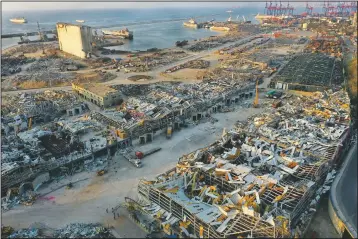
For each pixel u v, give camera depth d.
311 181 68.62
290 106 116.50
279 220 56.94
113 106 127.69
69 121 106.44
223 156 79.75
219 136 102.69
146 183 67.88
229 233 54.50
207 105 120.50
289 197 63.78
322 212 65.56
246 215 58.47
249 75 164.12
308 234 59.41
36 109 117.56
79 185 75.69
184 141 99.25
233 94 133.50
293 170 73.06
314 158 79.50
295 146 85.06
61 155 85.62
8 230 59.84
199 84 147.25
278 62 198.62
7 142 91.44
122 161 86.81
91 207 67.81
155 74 178.00
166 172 77.19
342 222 58.38
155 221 61.50
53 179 77.94
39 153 85.88
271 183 67.44
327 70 168.62
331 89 134.62
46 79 162.00
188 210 59.06
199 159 80.56
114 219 63.75
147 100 124.81
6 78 166.75
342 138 89.25
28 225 62.31
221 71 175.88
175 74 176.50
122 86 151.50
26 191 72.69
